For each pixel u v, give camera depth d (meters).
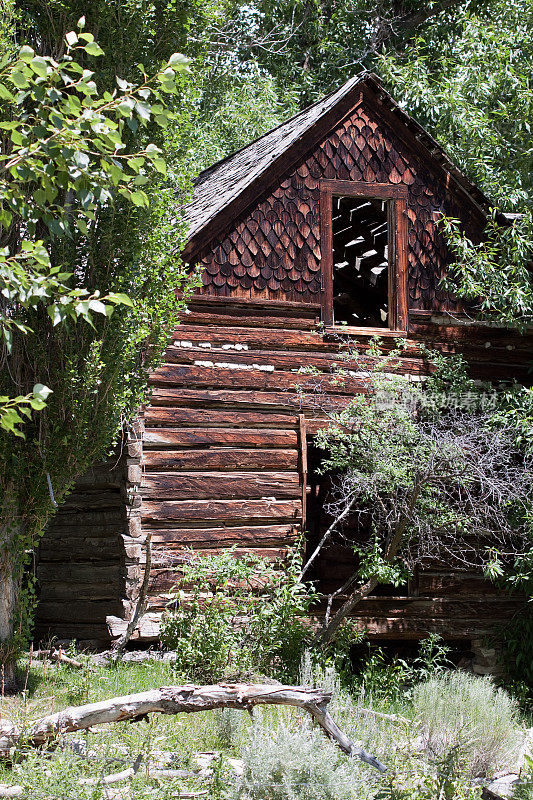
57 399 9.39
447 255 13.20
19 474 9.38
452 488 12.41
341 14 25.66
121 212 9.59
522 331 13.00
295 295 12.34
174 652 10.83
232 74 24.28
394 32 24.91
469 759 7.67
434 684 9.37
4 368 9.38
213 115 23.88
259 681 9.67
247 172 12.53
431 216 13.14
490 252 12.83
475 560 12.76
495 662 12.59
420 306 13.00
